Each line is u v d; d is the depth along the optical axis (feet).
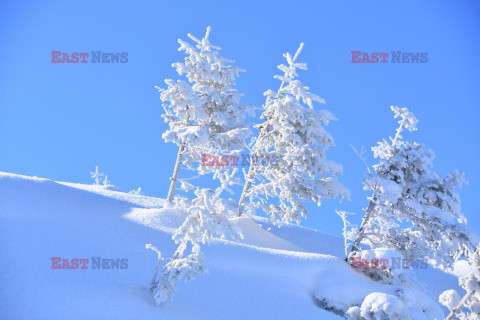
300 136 87.35
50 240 53.88
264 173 87.97
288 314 48.88
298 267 64.59
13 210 63.10
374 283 65.26
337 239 111.45
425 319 57.11
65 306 37.81
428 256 71.15
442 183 69.72
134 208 82.12
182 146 85.51
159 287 41.88
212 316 43.42
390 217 72.54
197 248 43.47
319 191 79.97
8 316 34.42
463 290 93.86
